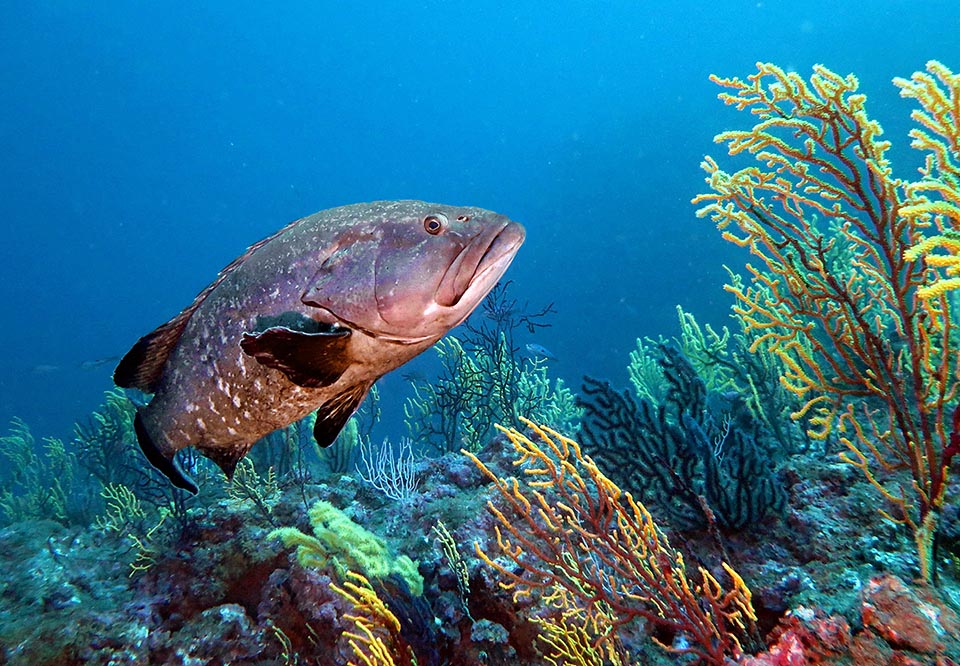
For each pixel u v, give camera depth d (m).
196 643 1.64
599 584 1.19
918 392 1.22
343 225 0.89
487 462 2.29
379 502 2.37
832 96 1.20
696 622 1.15
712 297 13.81
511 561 1.59
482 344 3.29
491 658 1.50
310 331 0.87
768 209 1.36
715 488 1.59
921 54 14.83
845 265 2.47
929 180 0.95
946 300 1.16
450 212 0.87
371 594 1.32
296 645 1.65
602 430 1.87
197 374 0.94
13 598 1.98
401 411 9.38
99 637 1.65
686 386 2.17
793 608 1.22
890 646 0.94
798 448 2.10
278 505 2.23
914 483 1.24
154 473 2.61
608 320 16.06
